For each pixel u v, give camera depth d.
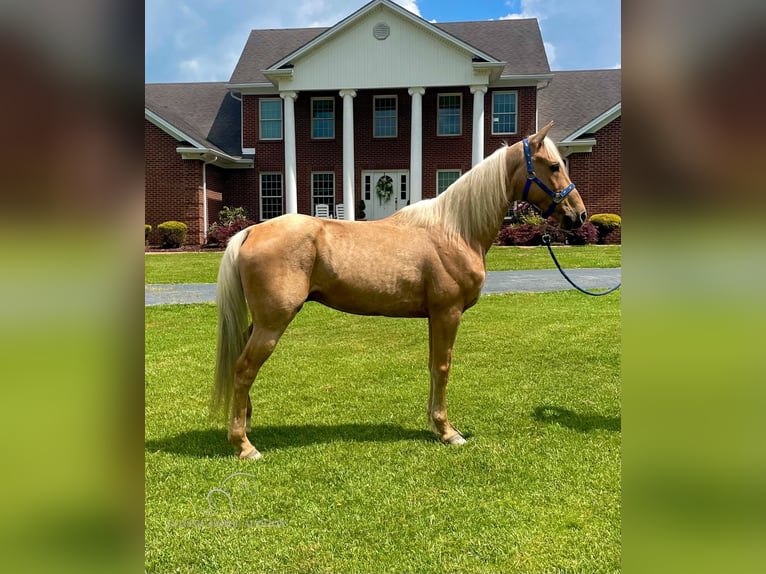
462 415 4.18
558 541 2.50
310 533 2.59
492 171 3.54
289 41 23.38
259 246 3.21
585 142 17.94
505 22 22.66
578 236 16.80
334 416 4.22
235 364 3.38
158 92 24.02
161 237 17.95
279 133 20.62
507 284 10.98
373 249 3.39
